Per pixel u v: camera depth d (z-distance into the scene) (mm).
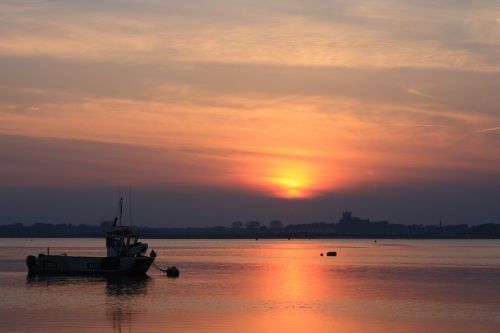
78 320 77500
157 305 90750
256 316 81000
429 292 109625
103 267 133125
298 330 72000
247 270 165500
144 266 134875
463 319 79812
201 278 136500
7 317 79250
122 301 95125
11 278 131625
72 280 127250
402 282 129750
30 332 69500
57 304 91562
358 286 120250
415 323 76875
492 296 103938
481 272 162375
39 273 135250
